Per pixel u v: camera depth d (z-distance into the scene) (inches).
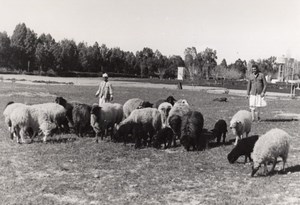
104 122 598.2
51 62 4092.0
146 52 6722.4
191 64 5344.5
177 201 342.6
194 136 550.9
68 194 354.6
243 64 6914.4
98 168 447.5
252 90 839.1
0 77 2496.3
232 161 481.7
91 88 1959.9
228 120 867.4
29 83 2160.4
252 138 482.0
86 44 5078.7
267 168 459.8
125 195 355.6
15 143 565.9
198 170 448.8
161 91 2018.9
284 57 4079.7
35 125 576.7
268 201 340.5
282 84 3403.1
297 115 1025.5
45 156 492.1
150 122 595.2
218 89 2637.8
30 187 371.9
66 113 653.3
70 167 447.5
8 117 586.6
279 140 418.9
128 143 594.6
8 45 3777.1
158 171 441.7
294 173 431.2
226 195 358.6
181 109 625.6
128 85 2664.9
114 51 5502.0
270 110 1175.0
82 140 597.6
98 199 342.6
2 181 390.3
